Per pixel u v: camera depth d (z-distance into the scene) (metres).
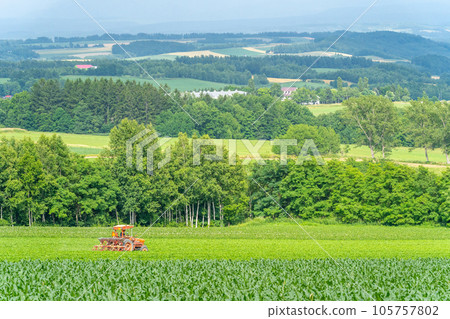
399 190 80.19
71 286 25.12
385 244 52.75
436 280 27.92
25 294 23.50
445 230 70.31
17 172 81.19
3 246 46.22
